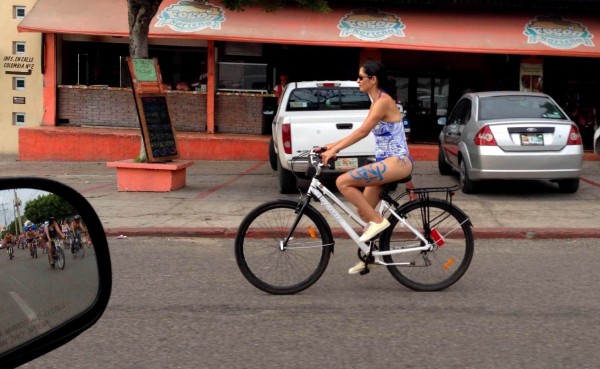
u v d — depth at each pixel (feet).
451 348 17.71
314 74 62.85
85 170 53.78
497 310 20.79
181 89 61.67
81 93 61.52
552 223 32.89
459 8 59.21
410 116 64.54
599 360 16.96
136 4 41.04
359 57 62.13
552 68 62.54
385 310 20.76
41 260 8.01
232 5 46.09
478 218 33.88
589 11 59.26
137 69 41.19
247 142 58.23
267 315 20.33
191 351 17.57
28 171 53.26
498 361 16.85
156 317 20.17
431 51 61.46
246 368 16.46
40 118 62.80
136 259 27.45
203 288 23.24
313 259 22.43
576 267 26.14
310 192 22.34
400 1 58.23
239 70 61.77
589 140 62.39
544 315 20.34
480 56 63.98
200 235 31.58
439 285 22.62
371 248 22.22
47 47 60.64
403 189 43.09
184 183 43.68
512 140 37.17
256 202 38.45
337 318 20.04
